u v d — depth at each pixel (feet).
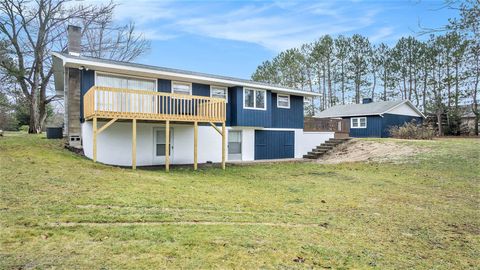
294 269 11.37
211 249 12.57
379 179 35.65
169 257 11.50
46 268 9.99
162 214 17.30
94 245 12.10
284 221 17.89
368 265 12.30
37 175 23.85
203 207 19.83
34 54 70.13
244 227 16.02
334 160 55.67
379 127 89.71
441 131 105.91
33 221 14.23
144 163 44.21
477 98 97.86
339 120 73.56
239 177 35.88
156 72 43.14
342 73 136.77
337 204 23.16
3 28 65.62
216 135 52.31
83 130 41.96
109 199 19.40
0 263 10.15
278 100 61.36
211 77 49.52
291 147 63.21
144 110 41.91
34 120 70.69
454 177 35.37
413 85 127.75
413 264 12.79
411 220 19.34
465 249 14.80
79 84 43.88
